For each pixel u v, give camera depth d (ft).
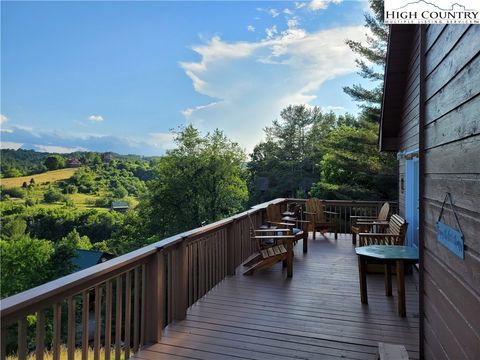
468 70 5.74
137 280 9.56
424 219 8.66
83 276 7.09
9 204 111.04
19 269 72.90
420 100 8.87
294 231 20.71
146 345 9.81
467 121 5.78
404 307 11.83
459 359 6.21
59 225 107.96
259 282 15.46
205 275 13.98
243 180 92.73
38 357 6.26
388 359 6.91
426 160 8.54
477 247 5.39
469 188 5.72
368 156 46.91
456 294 6.37
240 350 9.54
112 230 106.52
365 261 13.05
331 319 11.56
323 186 56.34
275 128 106.01
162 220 86.79
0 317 5.34
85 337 7.50
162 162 89.04
